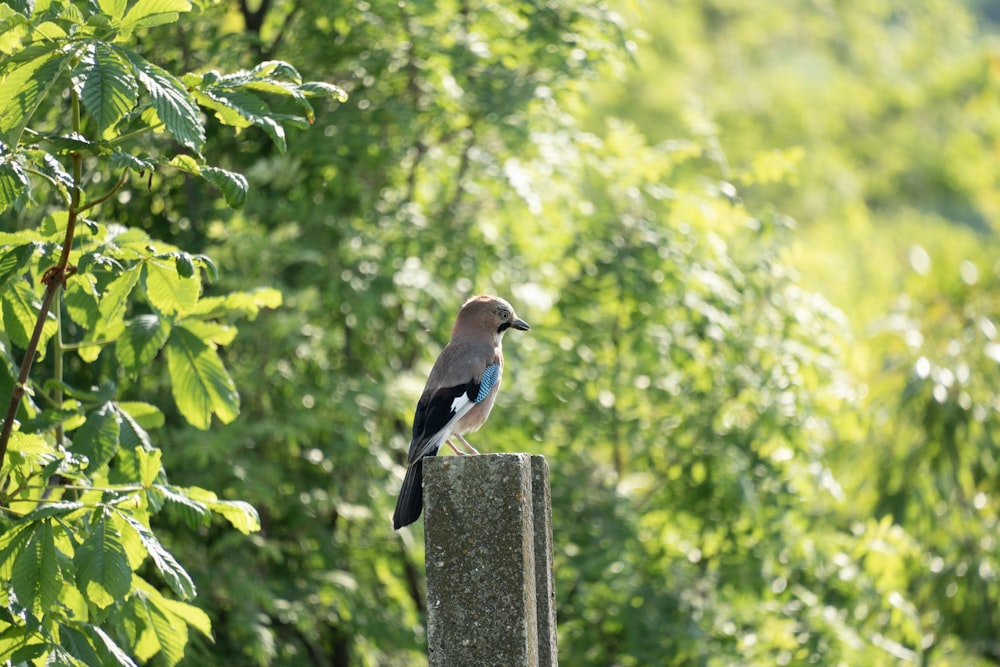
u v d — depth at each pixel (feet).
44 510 21.77
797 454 48.57
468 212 48.57
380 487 43.73
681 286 46.88
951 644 56.13
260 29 47.21
